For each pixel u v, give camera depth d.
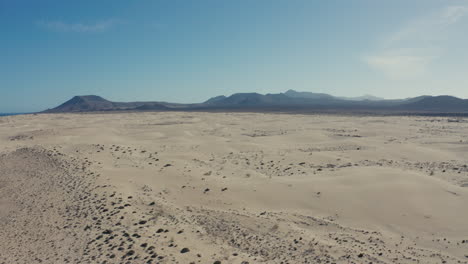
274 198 22.09
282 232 16.78
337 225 18.17
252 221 18.17
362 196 21.61
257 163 34.19
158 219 17.38
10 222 16.89
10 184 22.89
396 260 13.84
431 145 44.81
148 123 86.50
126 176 25.19
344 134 58.66
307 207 20.80
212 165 32.12
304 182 24.72
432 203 20.12
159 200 20.66
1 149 35.75
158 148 41.56
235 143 45.91
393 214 19.16
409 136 55.44
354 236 16.72
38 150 32.62
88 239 14.84
